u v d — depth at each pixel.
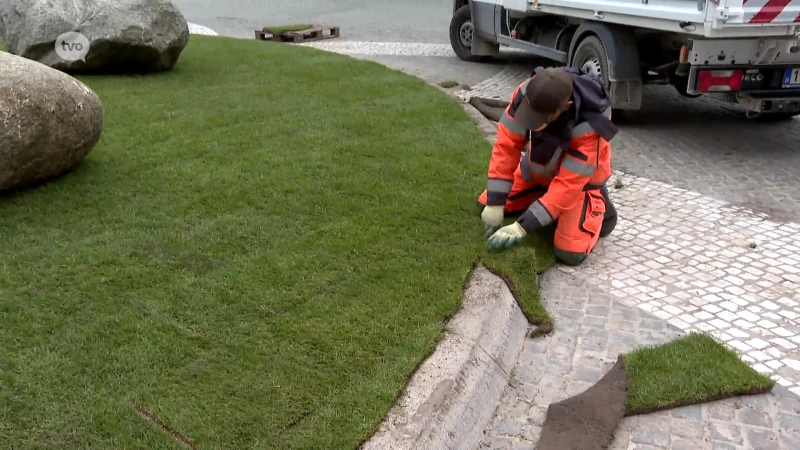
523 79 9.92
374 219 4.30
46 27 7.45
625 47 7.21
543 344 3.50
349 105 6.89
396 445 2.59
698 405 3.06
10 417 2.59
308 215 4.33
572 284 4.07
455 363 3.04
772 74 6.47
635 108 7.39
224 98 6.98
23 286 3.39
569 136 3.74
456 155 5.48
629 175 5.97
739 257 4.40
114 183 4.65
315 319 3.28
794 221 4.97
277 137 5.77
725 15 5.72
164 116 6.25
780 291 3.98
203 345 3.06
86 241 3.86
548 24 9.30
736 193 5.54
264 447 2.54
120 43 7.53
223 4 18.11
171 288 3.46
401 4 18.17
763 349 3.43
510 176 4.00
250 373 2.91
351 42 12.72
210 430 2.61
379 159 5.34
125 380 2.82
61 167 4.55
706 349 3.33
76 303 3.29
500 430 2.93
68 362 2.89
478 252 3.96
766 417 2.98
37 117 4.12
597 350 3.45
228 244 3.92
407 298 3.47
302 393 2.81
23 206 4.21
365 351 3.07
